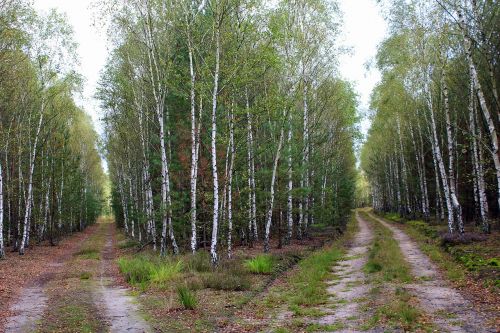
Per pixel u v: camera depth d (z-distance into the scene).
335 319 9.10
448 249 18.94
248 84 19.69
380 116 38.94
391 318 8.75
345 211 44.44
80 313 10.06
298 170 23.64
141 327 8.74
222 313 9.95
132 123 29.31
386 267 15.48
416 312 8.77
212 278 13.77
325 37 22.92
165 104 24.55
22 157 32.59
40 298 12.38
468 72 23.03
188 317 9.59
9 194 32.25
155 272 15.16
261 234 32.50
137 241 34.25
